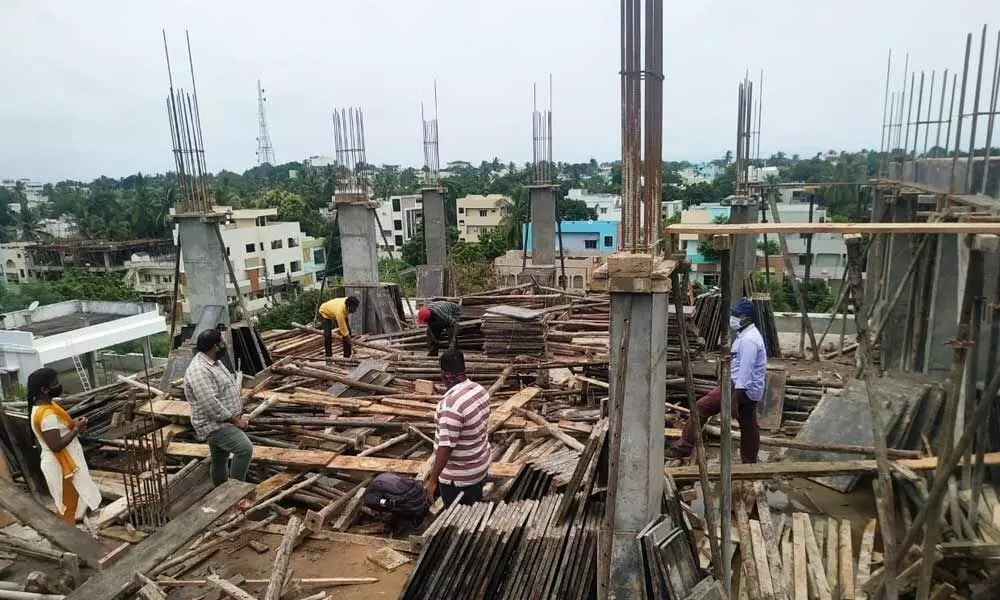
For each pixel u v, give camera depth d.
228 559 4.78
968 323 3.57
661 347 3.57
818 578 4.28
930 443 5.90
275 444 6.61
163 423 7.09
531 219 14.38
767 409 7.09
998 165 6.23
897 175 9.42
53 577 4.54
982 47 5.97
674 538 3.64
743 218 9.75
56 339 20.97
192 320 8.94
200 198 8.66
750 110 9.93
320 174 68.19
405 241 50.56
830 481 5.62
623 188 3.29
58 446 4.98
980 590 3.82
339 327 9.78
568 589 3.75
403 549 4.85
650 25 3.09
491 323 8.98
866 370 3.92
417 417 7.06
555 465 5.09
